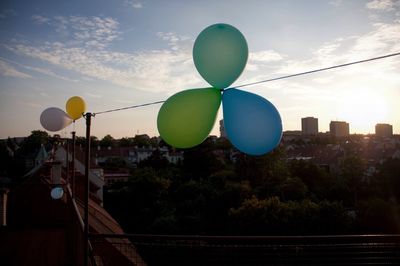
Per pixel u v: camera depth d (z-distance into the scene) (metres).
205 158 44.16
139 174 36.41
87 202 4.12
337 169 61.31
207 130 2.83
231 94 2.73
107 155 74.88
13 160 52.00
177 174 43.78
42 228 7.97
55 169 11.09
